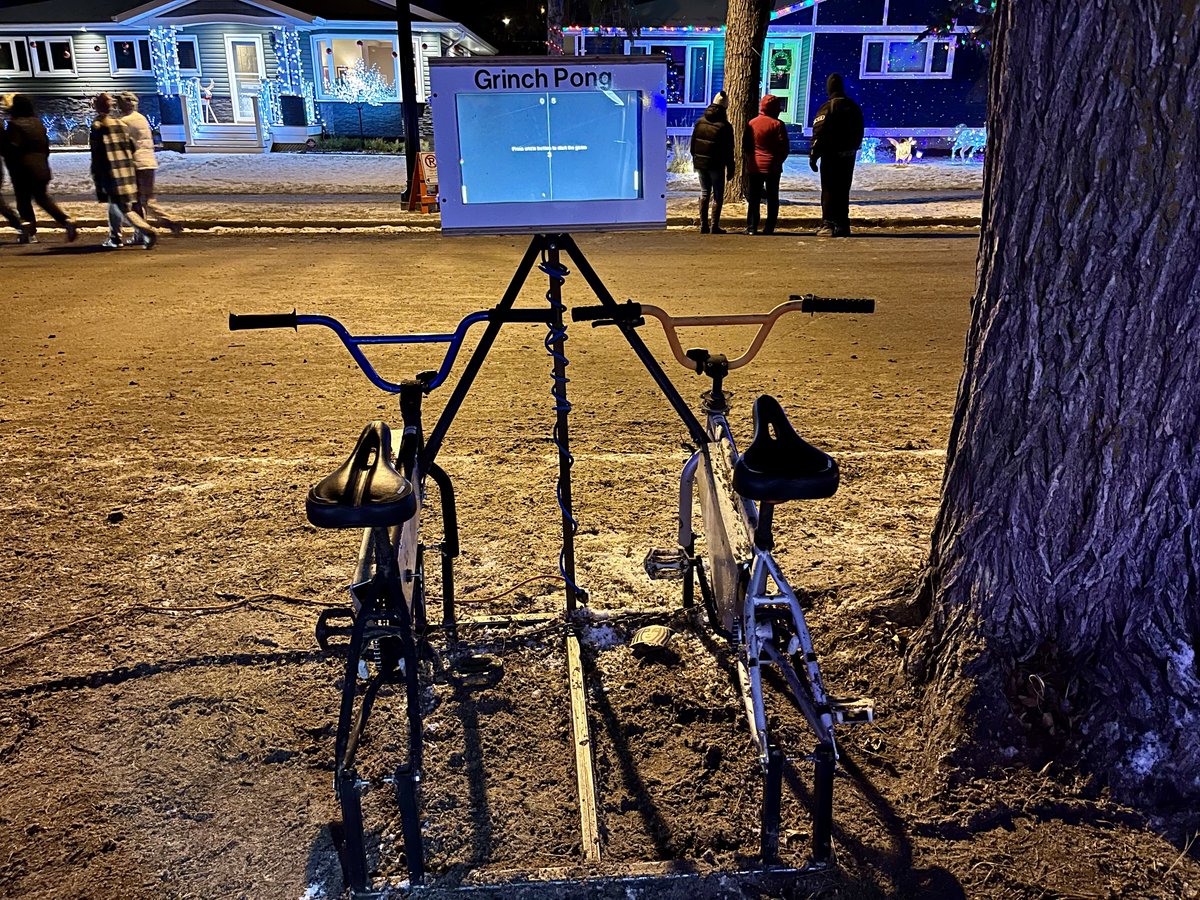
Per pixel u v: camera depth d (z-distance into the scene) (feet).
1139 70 6.93
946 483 9.08
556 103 7.92
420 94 93.35
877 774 8.20
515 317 8.52
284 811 7.84
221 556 12.09
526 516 13.26
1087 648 8.24
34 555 12.08
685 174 69.15
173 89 91.86
